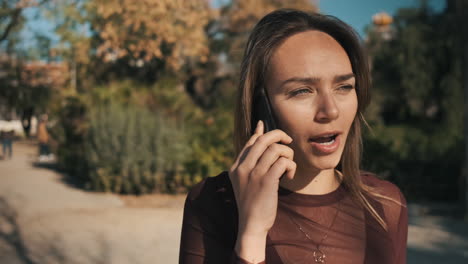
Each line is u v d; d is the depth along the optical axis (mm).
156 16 12141
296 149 926
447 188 8961
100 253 5078
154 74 16531
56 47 13023
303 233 975
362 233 1001
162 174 8875
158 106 10578
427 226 6805
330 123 893
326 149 905
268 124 938
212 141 9852
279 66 920
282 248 959
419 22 14656
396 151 9086
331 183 1055
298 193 1012
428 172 9078
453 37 13352
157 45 12727
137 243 5531
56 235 5812
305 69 891
